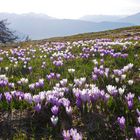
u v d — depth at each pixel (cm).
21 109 703
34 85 892
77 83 852
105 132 600
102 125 625
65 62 1423
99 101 694
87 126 624
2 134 609
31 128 614
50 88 882
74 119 651
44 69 1266
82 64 1319
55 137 581
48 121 646
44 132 607
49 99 674
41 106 680
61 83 879
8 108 718
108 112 672
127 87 877
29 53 2128
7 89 883
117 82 909
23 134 592
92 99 679
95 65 1243
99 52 1694
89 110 673
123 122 568
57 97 723
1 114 693
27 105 709
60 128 606
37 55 1936
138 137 518
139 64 1223
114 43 2112
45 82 971
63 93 757
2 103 718
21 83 964
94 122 637
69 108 636
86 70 1156
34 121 649
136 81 965
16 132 612
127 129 577
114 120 639
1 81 902
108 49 1842
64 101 658
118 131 594
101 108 680
